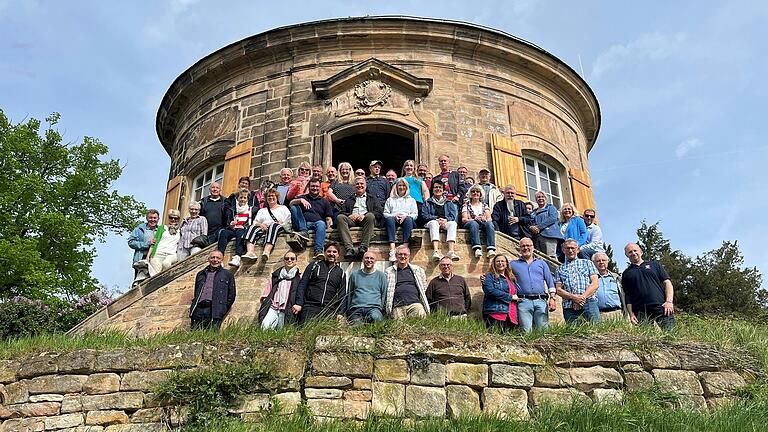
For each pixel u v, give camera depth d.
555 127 19.19
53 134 25.83
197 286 11.53
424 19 18.09
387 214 12.57
